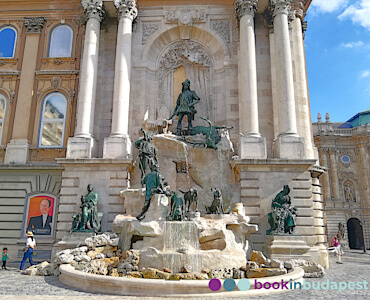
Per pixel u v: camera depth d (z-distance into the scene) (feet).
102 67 75.61
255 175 62.03
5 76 78.18
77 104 75.72
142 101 75.05
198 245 45.11
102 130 72.74
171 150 66.90
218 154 66.85
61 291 35.91
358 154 187.83
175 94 79.51
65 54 80.23
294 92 73.92
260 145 64.39
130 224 48.52
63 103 77.05
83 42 79.56
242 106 69.00
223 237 46.06
